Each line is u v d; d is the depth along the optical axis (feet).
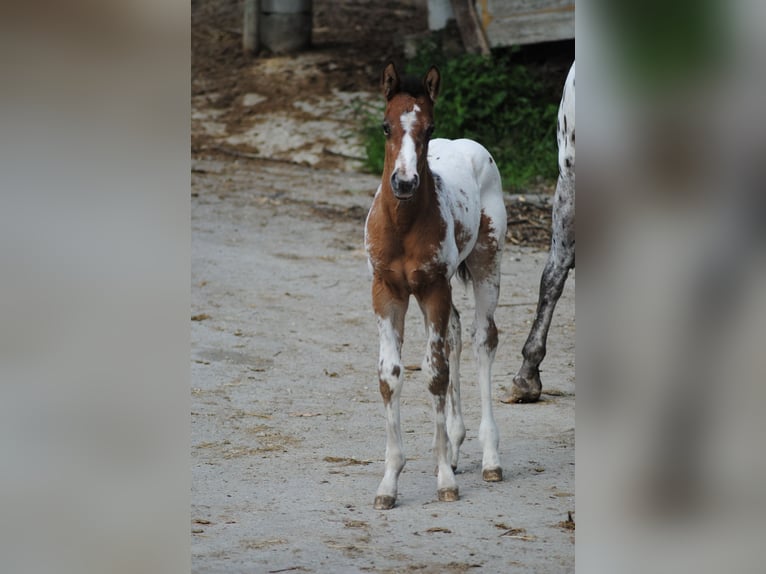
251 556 21.99
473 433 34.68
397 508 26.23
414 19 124.47
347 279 57.36
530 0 91.35
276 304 52.47
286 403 37.88
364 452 31.94
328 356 44.62
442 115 86.38
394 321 27.32
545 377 42.01
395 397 26.73
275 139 92.12
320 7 126.82
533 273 58.80
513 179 78.89
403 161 24.68
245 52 109.40
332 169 86.89
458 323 30.22
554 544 22.94
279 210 73.20
